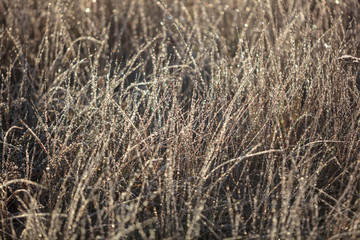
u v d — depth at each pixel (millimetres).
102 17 4316
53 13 4051
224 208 2129
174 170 2293
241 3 4461
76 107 2766
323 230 2051
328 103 2613
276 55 2973
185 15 4598
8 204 2248
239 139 2602
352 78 2703
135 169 2412
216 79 2893
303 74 2725
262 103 2637
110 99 2475
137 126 2678
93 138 2504
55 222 1976
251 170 2533
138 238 2078
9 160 2480
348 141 2412
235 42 3938
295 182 2324
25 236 1873
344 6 3316
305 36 2992
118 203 2076
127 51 3986
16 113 2934
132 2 4344
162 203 2049
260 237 1966
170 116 2398
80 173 2344
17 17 3898
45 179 2244
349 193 2070
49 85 3402
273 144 2463
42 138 2635
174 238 1971
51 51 3557
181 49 3578
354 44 2871
